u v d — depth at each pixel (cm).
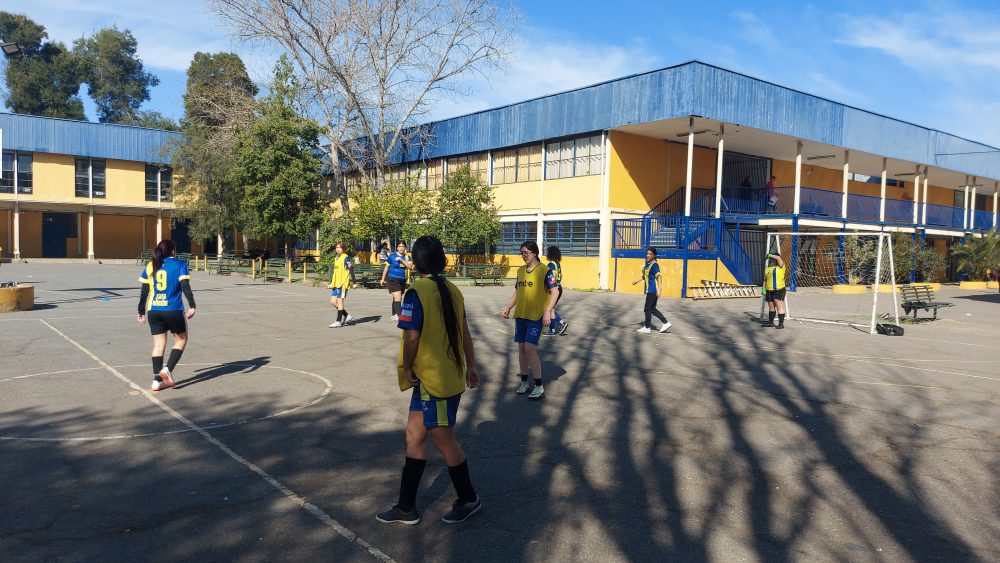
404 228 2708
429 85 3384
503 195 3186
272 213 2823
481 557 373
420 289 412
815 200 3241
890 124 3192
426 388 406
